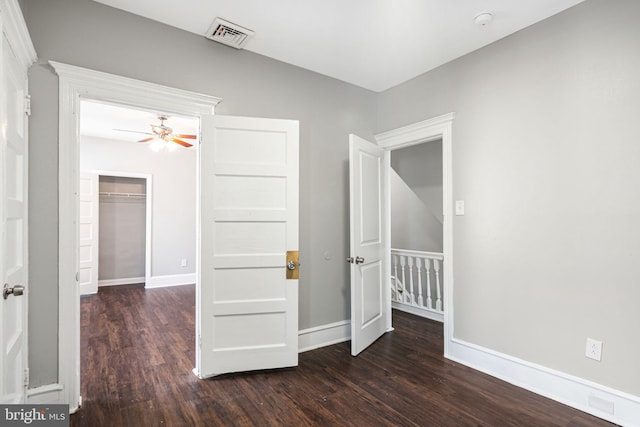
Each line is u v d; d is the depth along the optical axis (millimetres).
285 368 2740
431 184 4750
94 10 2229
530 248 2445
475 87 2807
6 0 1354
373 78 3383
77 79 2148
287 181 2752
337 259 3387
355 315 2992
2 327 1409
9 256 1651
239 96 2818
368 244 3234
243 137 2654
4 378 1491
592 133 2148
